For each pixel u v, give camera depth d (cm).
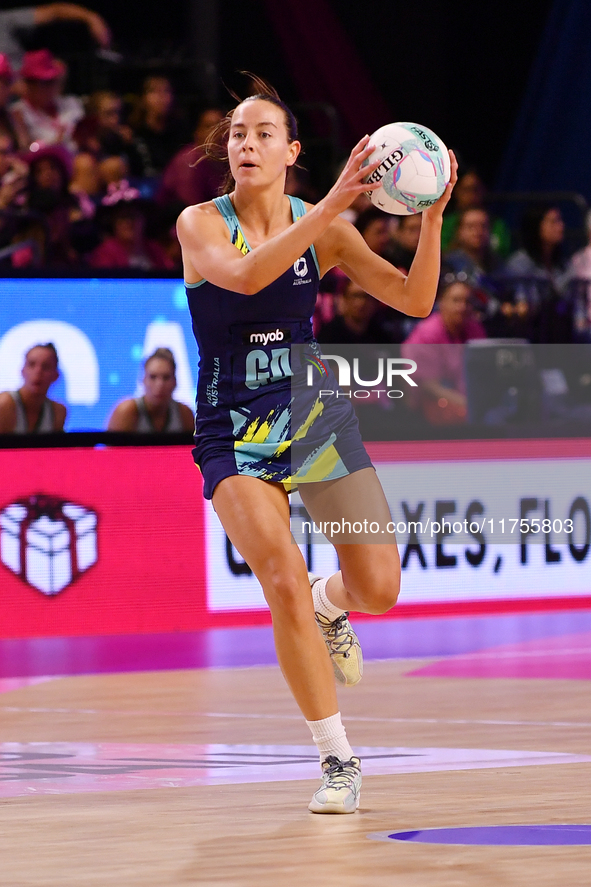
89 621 1931
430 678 1612
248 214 981
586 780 1019
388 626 2030
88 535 1931
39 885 728
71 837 854
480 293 2356
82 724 1345
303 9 3303
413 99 3391
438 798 959
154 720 1362
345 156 2825
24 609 1898
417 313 1002
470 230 2577
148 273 1933
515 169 3378
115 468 1939
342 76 3350
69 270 1900
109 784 1041
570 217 3169
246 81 3275
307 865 761
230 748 1202
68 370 1911
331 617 1059
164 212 2486
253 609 2023
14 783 1049
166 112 2747
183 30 3284
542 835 831
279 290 959
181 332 1955
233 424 966
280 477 956
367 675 1645
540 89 3331
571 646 1847
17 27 2922
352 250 1011
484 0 3359
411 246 2477
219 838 841
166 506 1966
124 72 2927
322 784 956
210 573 1994
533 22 3350
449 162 962
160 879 735
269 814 916
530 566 2092
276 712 1399
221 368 971
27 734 1290
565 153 3306
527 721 1316
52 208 2492
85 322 1914
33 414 1906
